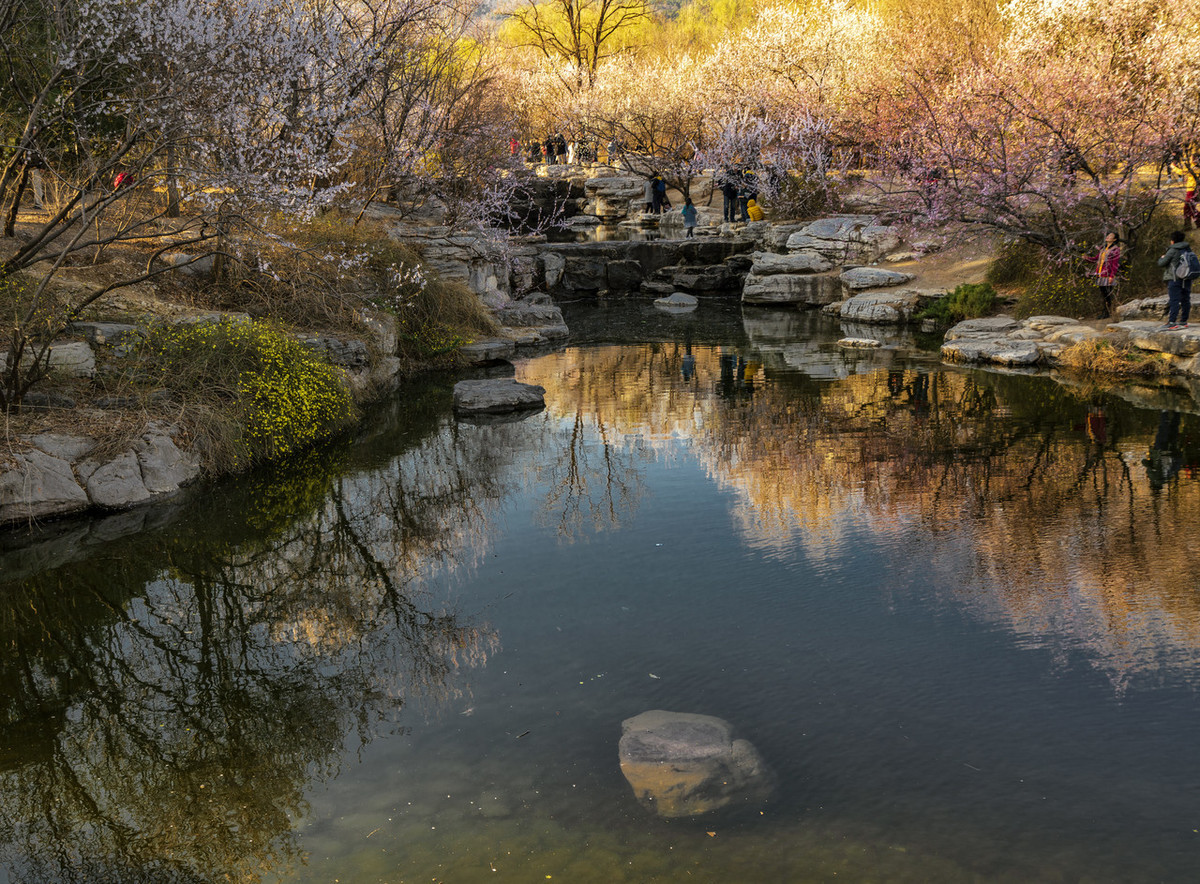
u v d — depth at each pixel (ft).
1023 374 49.52
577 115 145.18
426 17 59.47
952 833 13.20
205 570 25.18
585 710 17.06
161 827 14.15
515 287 82.64
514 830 13.58
